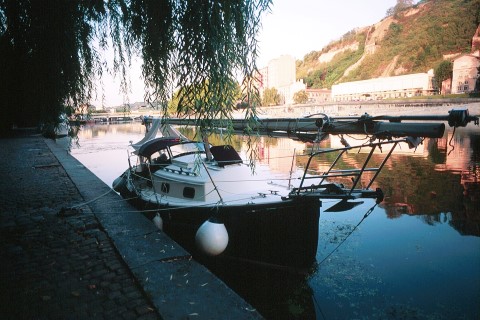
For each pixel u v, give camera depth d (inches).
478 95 2566.4
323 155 908.6
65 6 143.0
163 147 328.8
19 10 147.5
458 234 321.7
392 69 5374.0
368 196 232.2
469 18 4552.2
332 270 254.7
